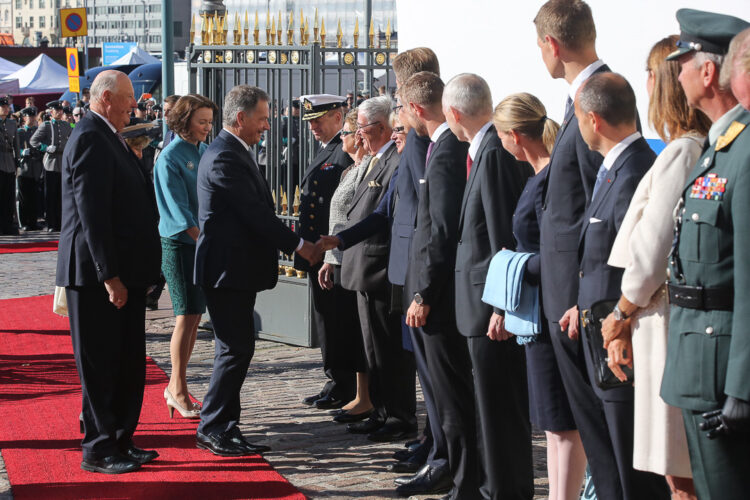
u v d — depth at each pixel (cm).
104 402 723
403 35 1141
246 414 894
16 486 690
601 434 518
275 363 1102
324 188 923
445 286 637
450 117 616
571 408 528
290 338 1202
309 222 926
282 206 1189
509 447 599
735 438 389
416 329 685
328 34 1973
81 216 694
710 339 394
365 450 783
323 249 763
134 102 732
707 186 395
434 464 684
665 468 446
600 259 484
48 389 988
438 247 625
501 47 1001
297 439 814
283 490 679
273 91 1173
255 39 1184
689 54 424
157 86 3666
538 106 567
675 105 450
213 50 1208
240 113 754
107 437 725
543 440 800
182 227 856
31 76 4228
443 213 624
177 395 877
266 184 784
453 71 1062
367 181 816
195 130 899
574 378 520
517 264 553
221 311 758
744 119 391
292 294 1194
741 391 371
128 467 720
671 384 411
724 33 408
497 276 559
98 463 723
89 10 17362
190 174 889
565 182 518
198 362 1101
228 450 759
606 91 484
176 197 865
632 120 489
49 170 2439
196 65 1226
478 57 1029
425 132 698
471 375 650
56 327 1314
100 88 715
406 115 699
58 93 4172
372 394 827
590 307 478
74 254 707
